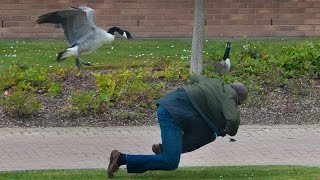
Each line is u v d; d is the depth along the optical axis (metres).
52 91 15.88
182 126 10.23
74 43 16.00
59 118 14.66
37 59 20.19
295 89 16.02
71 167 11.49
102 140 13.34
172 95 10.34
